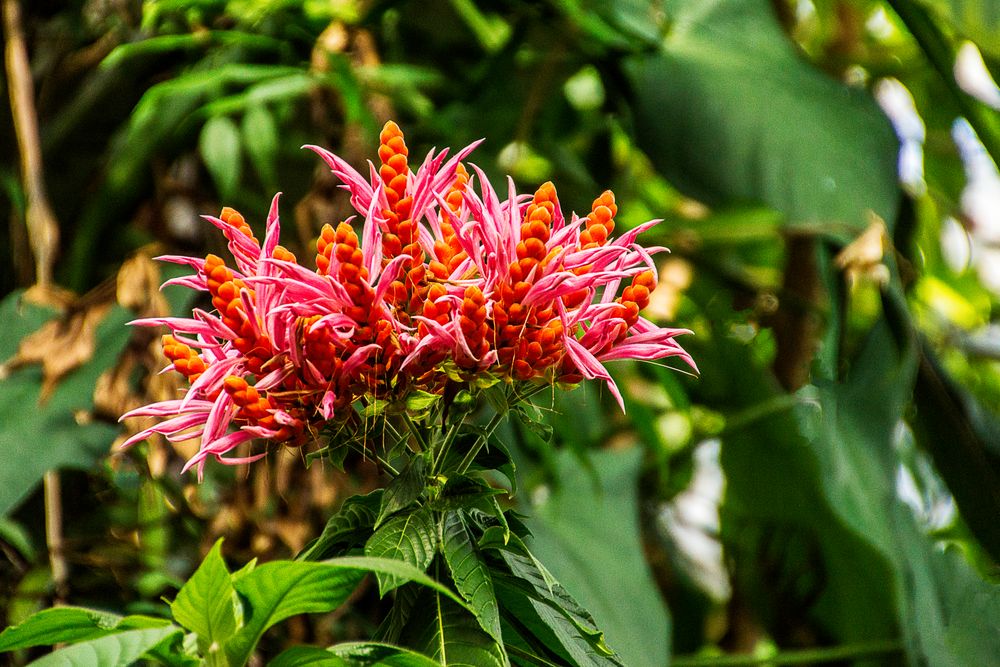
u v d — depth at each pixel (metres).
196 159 1.97
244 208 2.00
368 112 1.75
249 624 1.09
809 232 1.75
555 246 1.12
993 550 1.80
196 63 2.00
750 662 1.78
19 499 1.51
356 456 1.61
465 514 1.13
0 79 2.03
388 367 1.10
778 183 1.67
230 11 1.84
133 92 2.01
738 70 1.79
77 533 1.79
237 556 1.57
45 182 2.03
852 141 1.71
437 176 1.12
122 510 1.82
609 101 1.97
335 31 1.82
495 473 1.63
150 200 1.92
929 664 1.58
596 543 1.63
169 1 1.72
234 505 1.58
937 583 1.70
